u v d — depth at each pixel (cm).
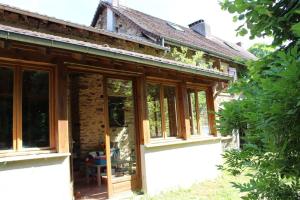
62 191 492
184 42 1207
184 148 760
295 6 173
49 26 862
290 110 121
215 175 839
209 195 648
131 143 675
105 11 1508
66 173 501
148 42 1070
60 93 512
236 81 206
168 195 652
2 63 461
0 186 431
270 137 134
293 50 130
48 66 512
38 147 488
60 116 507
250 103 163
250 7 182
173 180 710
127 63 597
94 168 817
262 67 187
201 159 807
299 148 133
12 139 462
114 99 653
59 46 442
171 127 746
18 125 467
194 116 823
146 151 660
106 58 541
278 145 133
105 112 620
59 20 836
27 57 479
